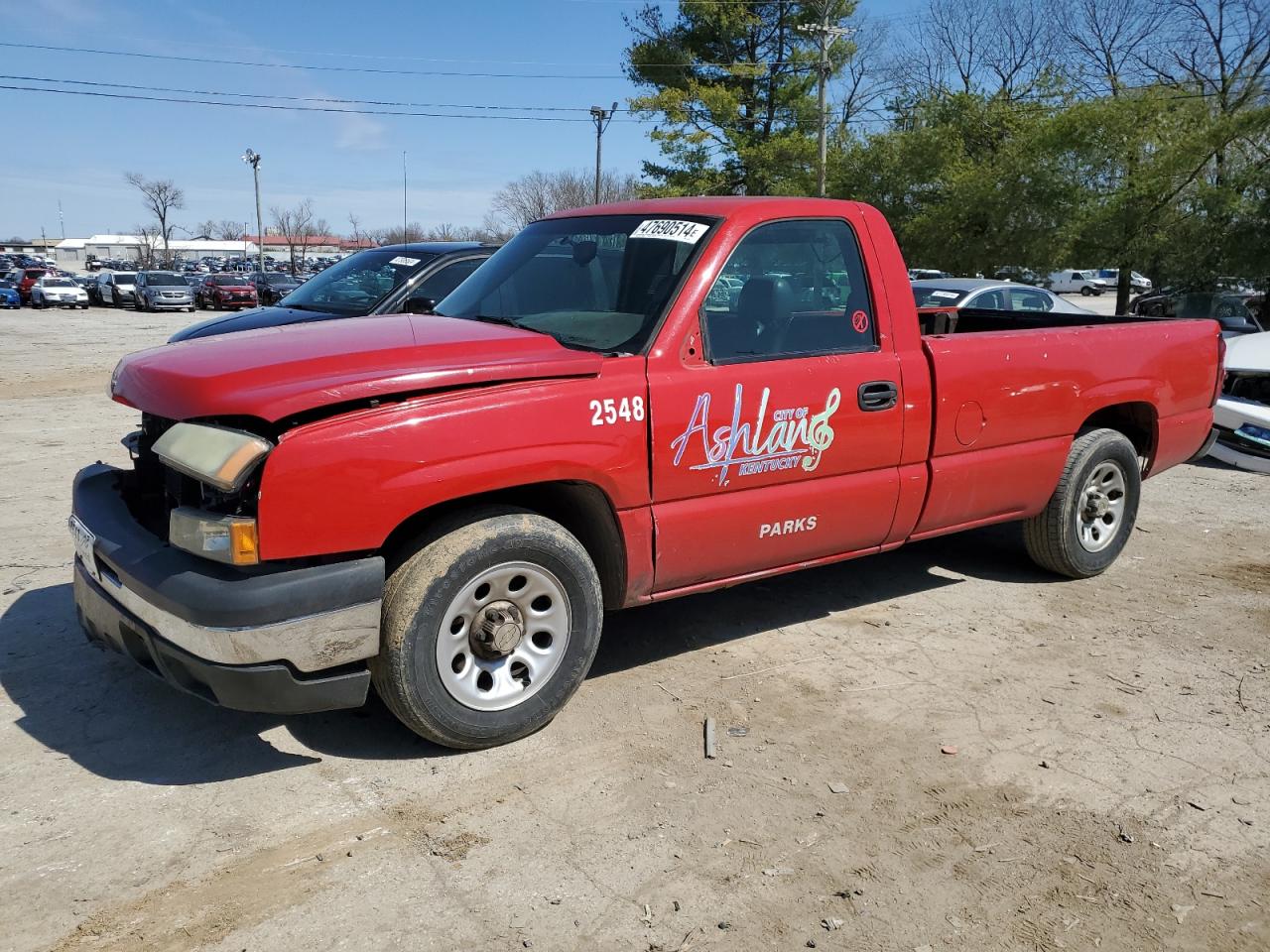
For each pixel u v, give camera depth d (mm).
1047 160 26000
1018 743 3775
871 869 3000
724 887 2900
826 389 4176
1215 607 5297
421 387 3295
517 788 3387
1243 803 3396
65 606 4906
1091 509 5523
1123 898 2893
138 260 102938
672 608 5137
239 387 3193
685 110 37781
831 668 4422
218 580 3098
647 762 3582
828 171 34938
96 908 2746
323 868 2941
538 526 3549
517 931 2695
